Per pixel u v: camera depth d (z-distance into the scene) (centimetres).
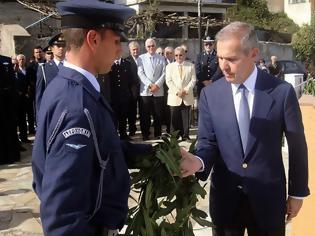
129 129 843
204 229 384
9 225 420
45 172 141
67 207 137
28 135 870
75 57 156
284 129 217
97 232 154
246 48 203
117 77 775
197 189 201
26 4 1432
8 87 650
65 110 143
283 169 222
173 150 194
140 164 189
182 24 1630
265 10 2738
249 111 216
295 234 303
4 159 660
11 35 1140
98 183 148
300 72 1570
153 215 190
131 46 812
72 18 154
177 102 749
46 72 475
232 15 2606
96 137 145
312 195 285
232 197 222
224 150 222
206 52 825
